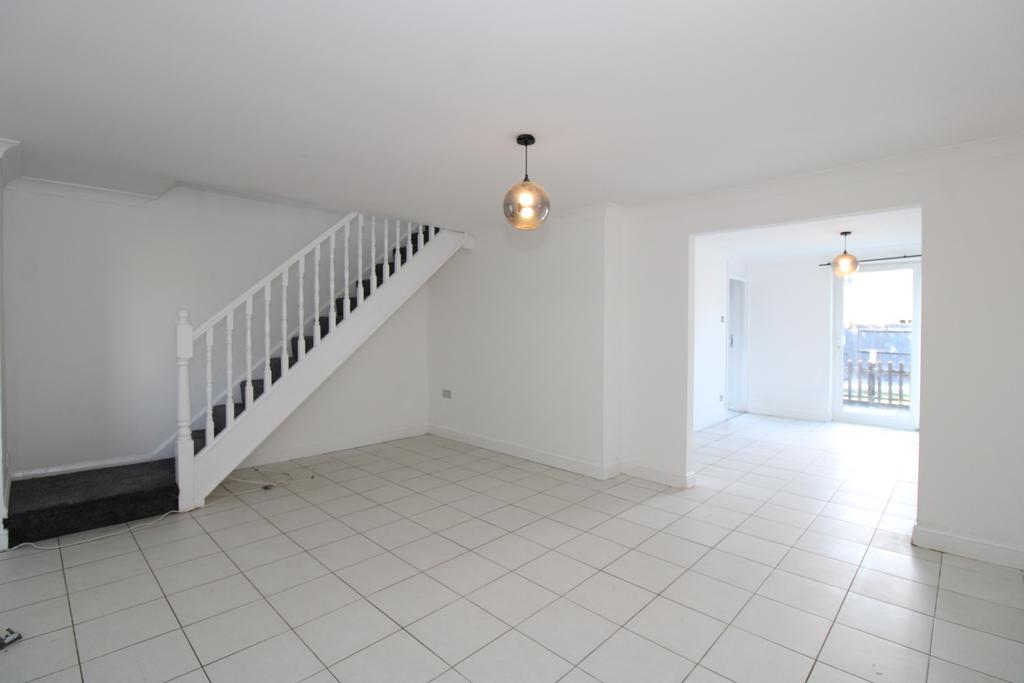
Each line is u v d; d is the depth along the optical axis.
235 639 2.13
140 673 1.92
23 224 3.62
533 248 4.84
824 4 1.58
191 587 2.55
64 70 2.04
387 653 2.05
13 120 2.55
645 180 3.51
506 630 2.21
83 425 3.88
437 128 2.62
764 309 7.58
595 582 2.62
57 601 2.41
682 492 4.02
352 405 5.43
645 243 4.32
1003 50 1.84
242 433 3.85
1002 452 2.78
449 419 5.84
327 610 2.36
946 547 2.95
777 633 2.19
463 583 2.61
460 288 5.65
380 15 1.66
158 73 2.07
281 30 1.75
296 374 4.15
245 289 4.63
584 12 1.63
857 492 4.05
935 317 2.95
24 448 3.65
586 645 2.11
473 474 4.48
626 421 4.49
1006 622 2.27
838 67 1.98
